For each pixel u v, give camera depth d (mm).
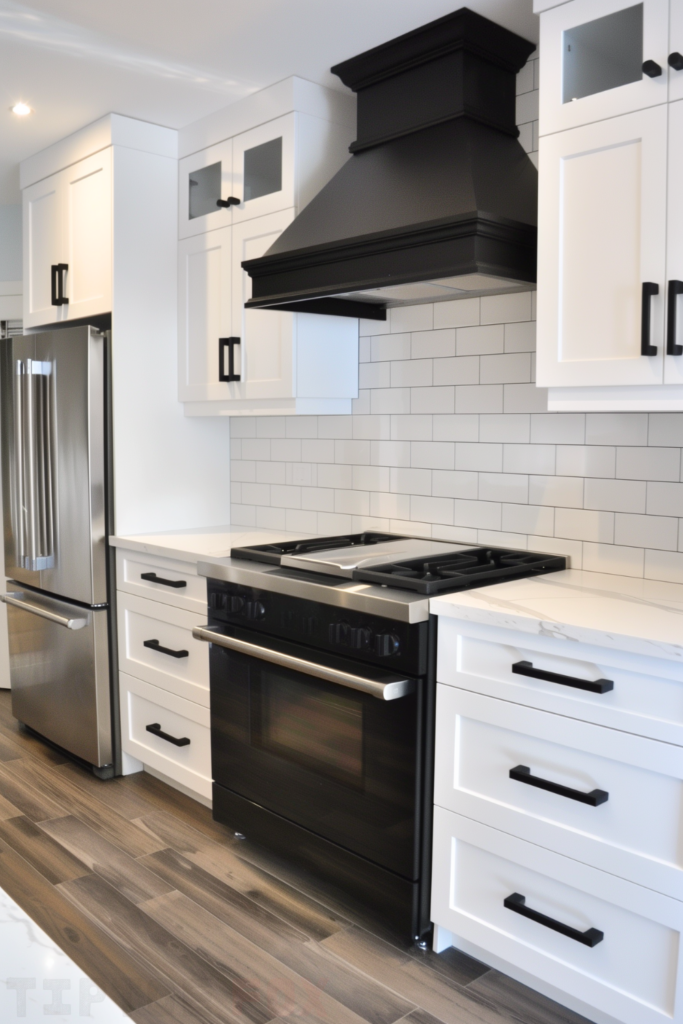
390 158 2543
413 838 2078
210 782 2859
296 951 2158
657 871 1661
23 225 3805
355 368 3104
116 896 2412
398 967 2096
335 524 3252
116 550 3273
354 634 2150
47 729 3562
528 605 1953
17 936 708
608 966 1770
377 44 2555
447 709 2043
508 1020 1901
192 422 3551
